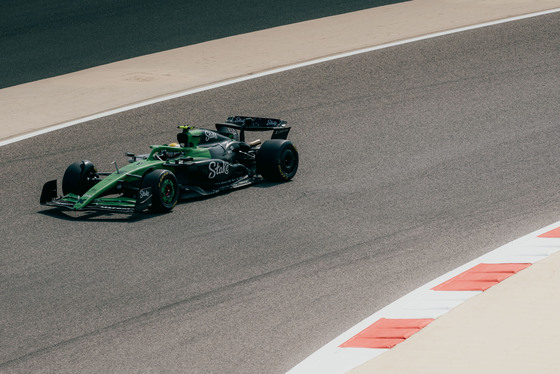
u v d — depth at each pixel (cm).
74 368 1991
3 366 2017
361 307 2253
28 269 2627
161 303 2336
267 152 3431
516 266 2419
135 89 4881
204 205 3203
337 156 3794
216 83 4941
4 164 3812
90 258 2692
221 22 6284
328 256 2656
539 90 4612
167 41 5884
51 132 4231
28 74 5334
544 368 1766
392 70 5062
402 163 3666
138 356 2033
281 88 4822
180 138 3366
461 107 4416
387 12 6397
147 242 2817
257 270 2556
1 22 6581
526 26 5812
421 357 1870
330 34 5859
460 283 2336
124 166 3525
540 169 3503
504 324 2005
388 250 2692
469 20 6056
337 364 1897
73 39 6066
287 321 2189
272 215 3073
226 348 2052
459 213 3036
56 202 3180
